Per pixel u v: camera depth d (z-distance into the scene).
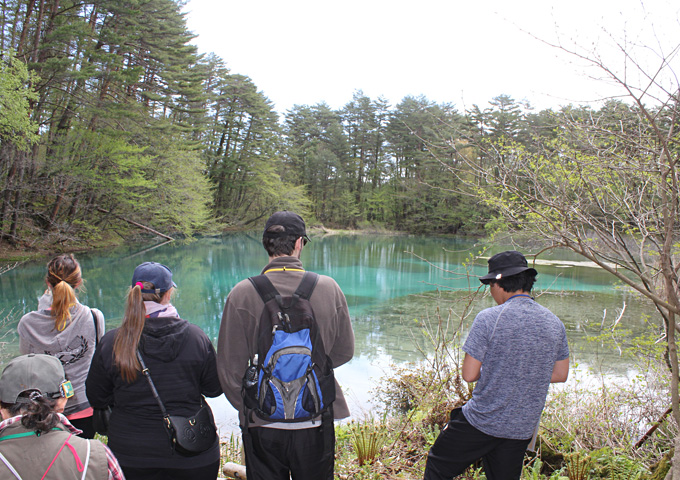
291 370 1.65
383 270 21.97
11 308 11.52
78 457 1.26
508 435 2.06
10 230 19.67
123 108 21.09
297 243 1.93
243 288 1.81
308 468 1.73
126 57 23.53
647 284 2.62
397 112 57.09
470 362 2.09
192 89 28.33
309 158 59.69
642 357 4.21
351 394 6.60
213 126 43.53
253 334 1.79
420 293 15.81
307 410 1.67
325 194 61.16
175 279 17.66
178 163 26.30
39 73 18.14
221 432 5.39
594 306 13.04
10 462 1.21
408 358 8.56
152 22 23.50
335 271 21.55
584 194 2.88
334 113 65.88
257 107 46.31
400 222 58.75
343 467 3.23
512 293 2.18
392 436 3.80
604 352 8.36
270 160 49.72
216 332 10.79
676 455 2.17
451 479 2.27
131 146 20.73
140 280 1.83
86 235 23.42
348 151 62.69
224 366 1.80
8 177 18.75
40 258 19.41
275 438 1.69
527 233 3.15
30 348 2.34
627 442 3.42
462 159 3.27
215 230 39.47
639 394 4.23
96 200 23.77
